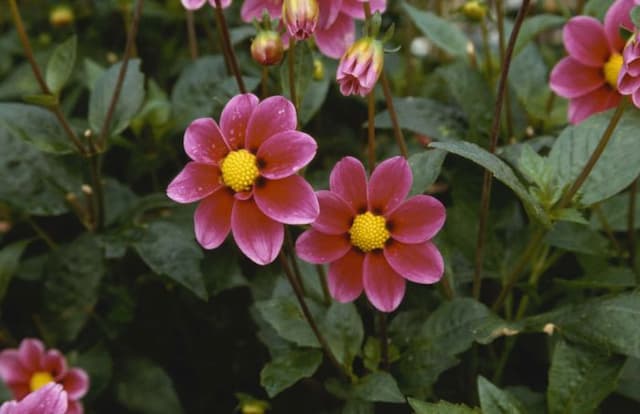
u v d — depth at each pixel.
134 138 0.95
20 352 0.81
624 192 0.84
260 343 0.87
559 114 0.86
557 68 0.74
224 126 0.63
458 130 0.84
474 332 0.71
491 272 0.80
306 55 0.70
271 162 0.63
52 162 0.86
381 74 0.72
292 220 0.62
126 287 0.87
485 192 0.72
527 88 0.87
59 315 0.83
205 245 0.63
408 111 0.84
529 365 0.82
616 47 0.73
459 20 0.89
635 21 0.64
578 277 0.83
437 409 0.65
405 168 0.65
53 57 0.78
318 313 0.73
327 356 0.76
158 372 0.83
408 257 0.66
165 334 0.90
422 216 0.65
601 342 0.69
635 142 0.71
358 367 0.75
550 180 0.71
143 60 1.07
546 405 0.74
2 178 0.84
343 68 0.65
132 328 0.89
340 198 0.65
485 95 0.84
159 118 0.88
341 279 0.67
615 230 0.81
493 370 0.80
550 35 1.18
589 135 0.72
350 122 0.97
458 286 0.80
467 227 0.80
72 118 0.97
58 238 0.94
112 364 0.83
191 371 0.90
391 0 1.05
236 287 0.87
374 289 0.66
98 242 0.82
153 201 0.83
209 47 1.03
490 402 0.66
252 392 0.87
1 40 1.09
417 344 0.72
